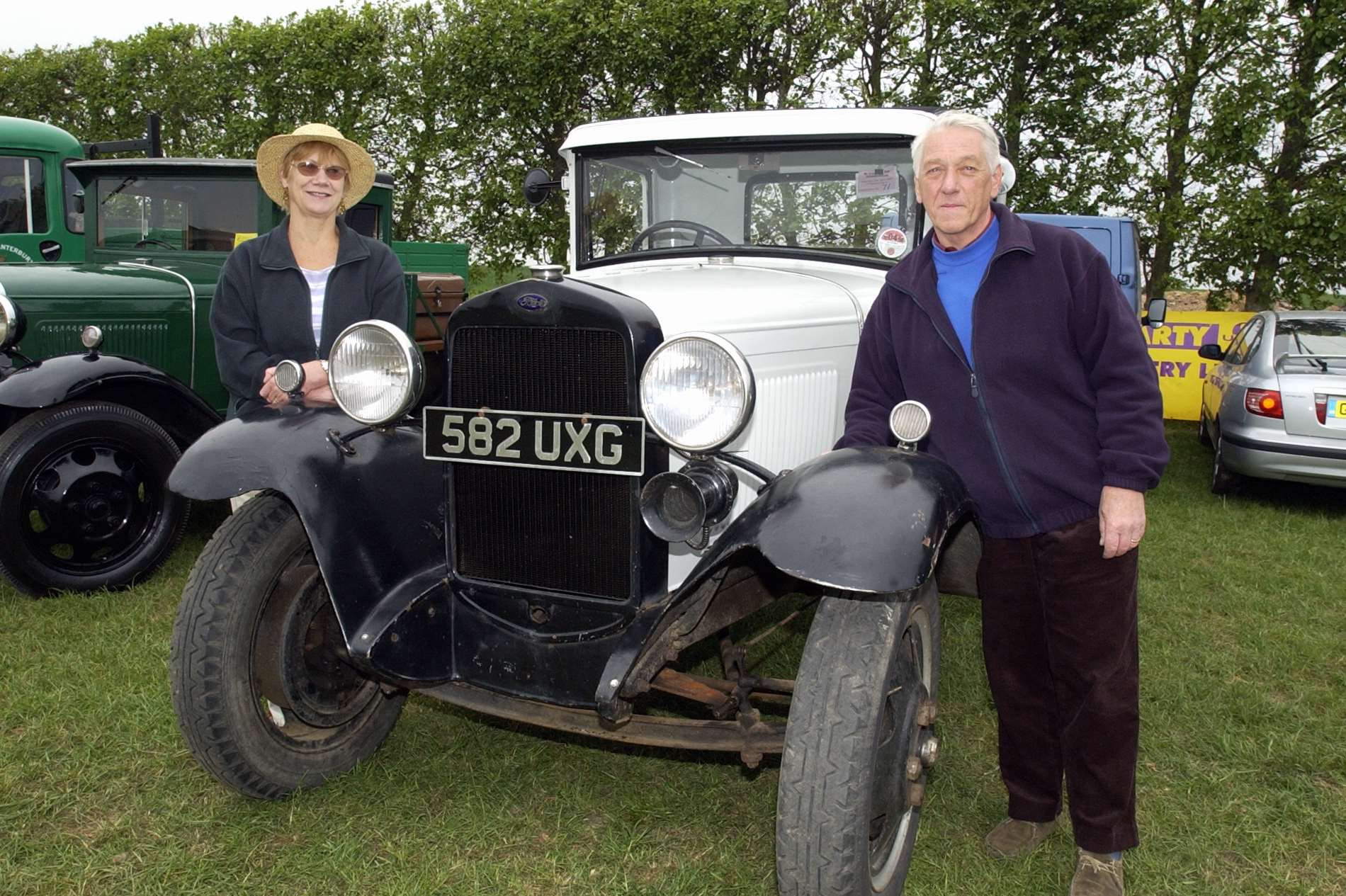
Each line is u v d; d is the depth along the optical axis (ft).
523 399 7.88
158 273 17.30
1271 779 9.55
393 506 8.34
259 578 8.38
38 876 7.70
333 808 8.76
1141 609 14.43
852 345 10.13
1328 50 28.91
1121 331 7.03
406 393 7.93
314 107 35.99
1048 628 7.58
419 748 9.93
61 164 22.80
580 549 7.86
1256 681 11.95
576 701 7.88
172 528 14.88
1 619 13.09
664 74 30.35
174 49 37.83
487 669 8.27
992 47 29.58
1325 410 20.13
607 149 12.57
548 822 8.69
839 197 11.60
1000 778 9.63
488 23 31.86
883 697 6.53
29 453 13.38
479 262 34.58
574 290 7.57
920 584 6.18
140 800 8.79
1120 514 6.92
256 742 8.46
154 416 15.29
